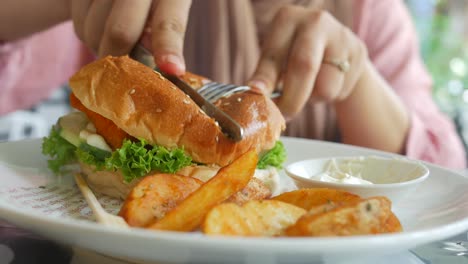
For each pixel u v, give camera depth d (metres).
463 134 0.90
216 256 0.20
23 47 0.71
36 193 0.33
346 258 0.21
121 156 0.31
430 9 1.08
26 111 0.81
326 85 0.48
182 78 0.37
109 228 0.20
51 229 0.22
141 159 0.31
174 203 0.26
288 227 0.23
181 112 0.32
